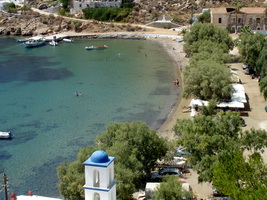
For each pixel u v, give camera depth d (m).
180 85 106.38
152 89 103.25
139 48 162.00
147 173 56.09
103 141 53.75
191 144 50.03
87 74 121.31
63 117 83.88
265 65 99.25
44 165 63.00
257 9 166.00
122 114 85.19
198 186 52.94
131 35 186.75
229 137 49.44
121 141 52.38
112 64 134.38
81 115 84.88
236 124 50.94
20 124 80.25
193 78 85.00
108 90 103.25
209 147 49.16
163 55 147.12
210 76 83.75
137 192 51.31
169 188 44.28
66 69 128.75
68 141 71.88
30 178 59.09
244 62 112.12
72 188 45.31
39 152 67.56
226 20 165.75
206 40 120.44
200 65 88.94
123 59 142.12
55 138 73.19
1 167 62.41
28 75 121.12
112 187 30.36
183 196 44.09
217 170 42.06
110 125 55.59
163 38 180.25
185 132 51.50
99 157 29.81
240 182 42.16
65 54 154.12
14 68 131.12
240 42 115.25
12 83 111.94
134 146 52.97
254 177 39.56
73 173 47.47
